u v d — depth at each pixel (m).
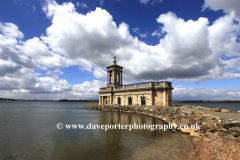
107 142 13.42
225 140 10.22
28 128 20.19
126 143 13.07
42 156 10.46
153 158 9.92
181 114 20.88
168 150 11.30
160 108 30.36
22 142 13.72
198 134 14.44
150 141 13.53
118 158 10.02
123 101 49.53
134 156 10.30
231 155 8.33
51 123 24.23
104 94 59.31
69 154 10.77
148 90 40.00
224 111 21.28
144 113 35.44
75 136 15.60
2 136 15.91
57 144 13.04
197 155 9.91
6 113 44.56
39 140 14.30
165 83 38.22
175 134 15.91
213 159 8.75
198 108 27.78
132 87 45.81
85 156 10.39
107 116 32.97
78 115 36.84
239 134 10.40
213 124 13.49
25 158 10.15
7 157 10.34
